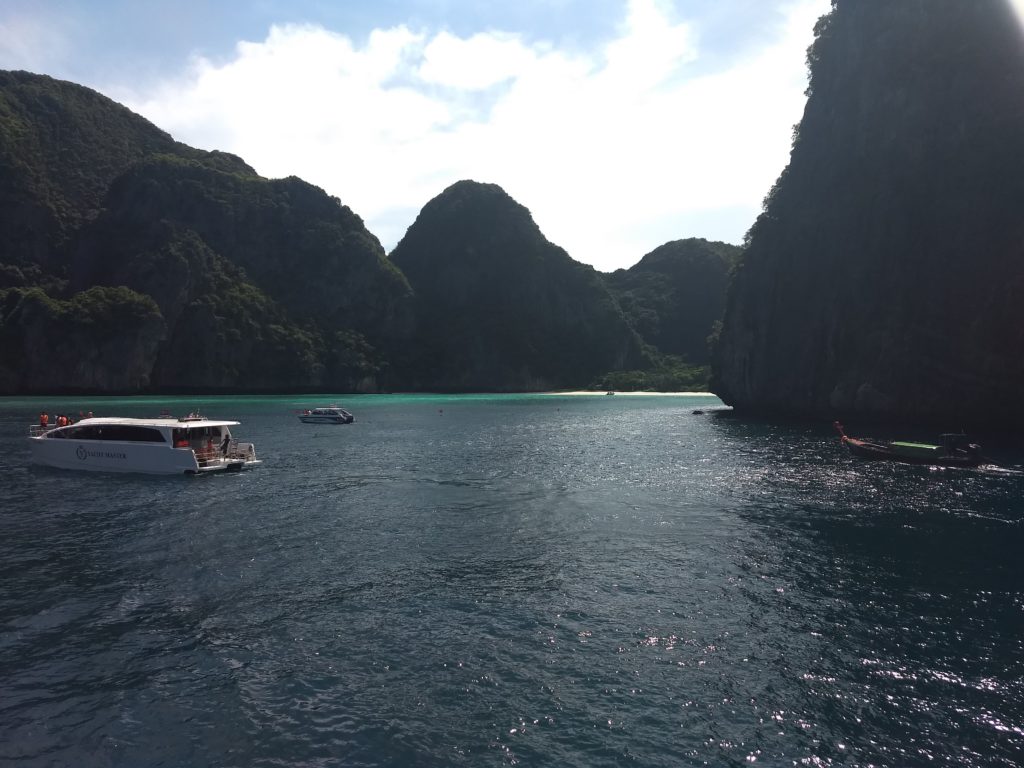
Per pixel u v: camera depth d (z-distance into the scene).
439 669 12.88
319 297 188.75
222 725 10.98
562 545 21.64
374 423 78.25
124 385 137.50
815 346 76.75
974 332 59.81
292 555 20.39
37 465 37.84
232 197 180.25
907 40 71.12
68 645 13.88
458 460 42.44
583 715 11.27
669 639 14.26
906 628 14.84
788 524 24.41
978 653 13.60
